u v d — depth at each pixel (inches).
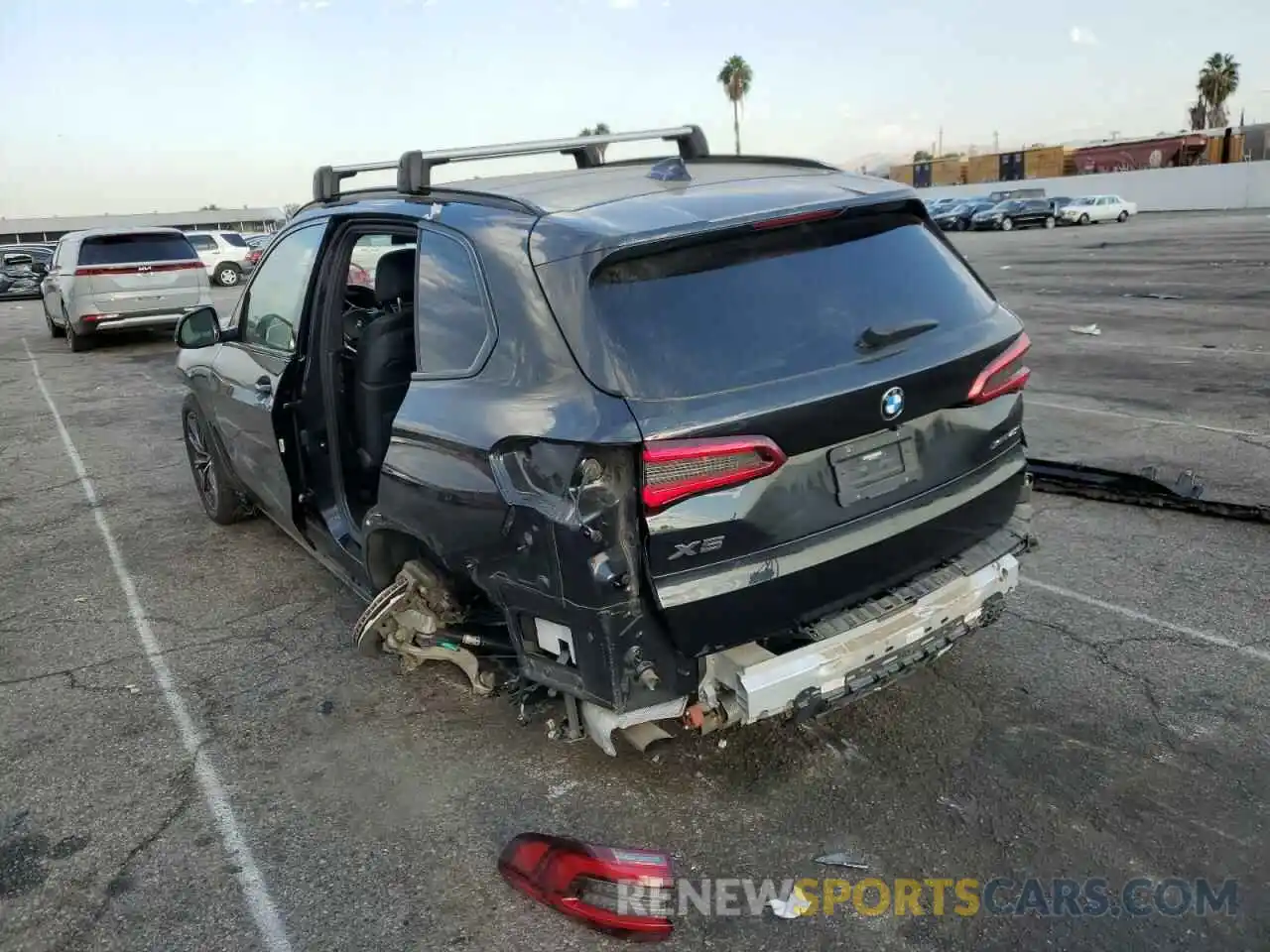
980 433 117.7
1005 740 128.3
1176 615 161.3
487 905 104.5
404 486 121.0
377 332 158.2
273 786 128.1
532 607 105.0
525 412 100.9
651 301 99.6
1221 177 1775.3
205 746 138.8
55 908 107.3
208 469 234.1
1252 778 118.1
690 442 93.2
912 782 120.6
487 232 113.1
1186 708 134.0
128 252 569.3
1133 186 1915.6
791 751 128.3
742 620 100.7
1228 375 340.2
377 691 151.9
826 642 107.9
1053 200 1595.7
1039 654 150.3
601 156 159.5
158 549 222.7
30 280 1131.3
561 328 100.1
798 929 98.7
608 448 93.0
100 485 281.3
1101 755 124.2
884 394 103.6
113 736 142.7
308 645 169.8
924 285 116.2
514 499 101.3
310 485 172.2
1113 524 204.1
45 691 157.2
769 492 98.4
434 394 116.7
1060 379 352.8
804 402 98.1
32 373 514.6
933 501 112.9
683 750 129.8
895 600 111.3
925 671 146.4
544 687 117.2
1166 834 109.1
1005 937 96.2
